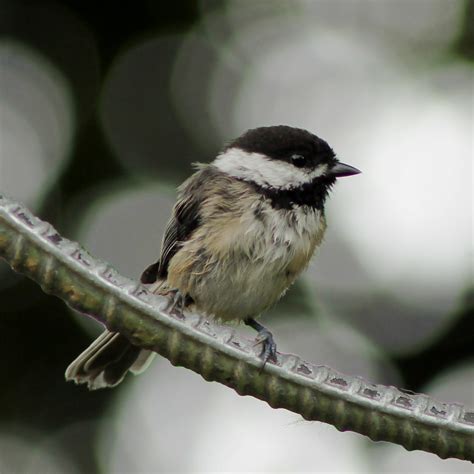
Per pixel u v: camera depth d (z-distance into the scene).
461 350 10.02
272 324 10.29
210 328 3.52
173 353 3.49
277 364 3.50
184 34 11.80
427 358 10.02
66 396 9.84
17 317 10.01
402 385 9.92
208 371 3.51
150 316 3.45
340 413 3.47
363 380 3.53
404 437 3.46
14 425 9.70
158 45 11.66
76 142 11.12
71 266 3.33
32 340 9.98
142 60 11.56
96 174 11.05
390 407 3.44
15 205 3.27
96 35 11.46
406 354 10.09
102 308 3.41
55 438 9.70
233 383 3.52
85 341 9.97
